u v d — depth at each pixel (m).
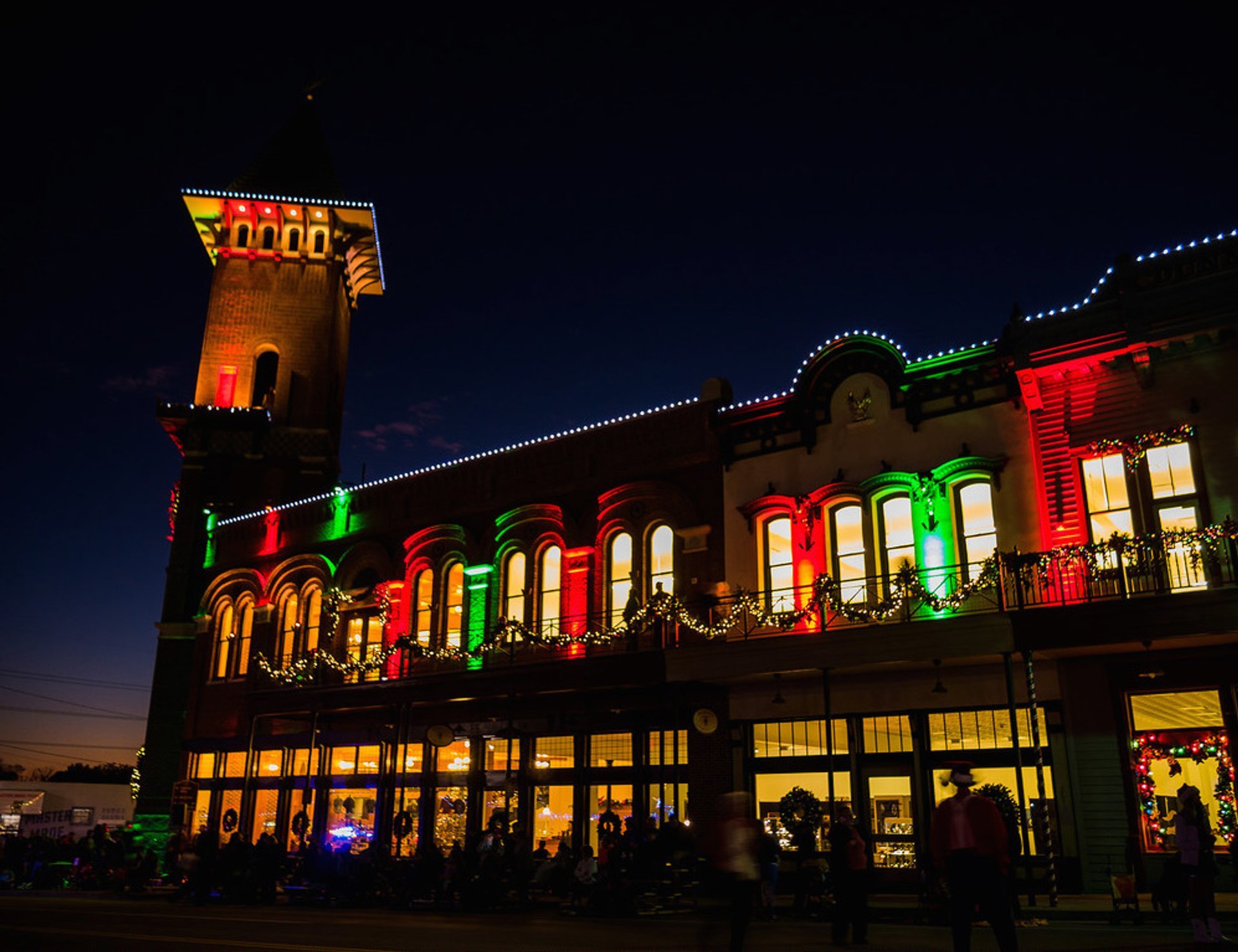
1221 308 17.31
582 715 23.42
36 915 16.56
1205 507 17.44
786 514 22.03
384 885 19.88
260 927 14.17
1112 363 18.59
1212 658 16.89
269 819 28.42
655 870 18.08
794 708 20.77
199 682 31.30
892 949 11.15
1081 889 17.02
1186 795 11.42
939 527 20.05
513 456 26.75
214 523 32.88
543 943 11.65
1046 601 18.12
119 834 28.70
